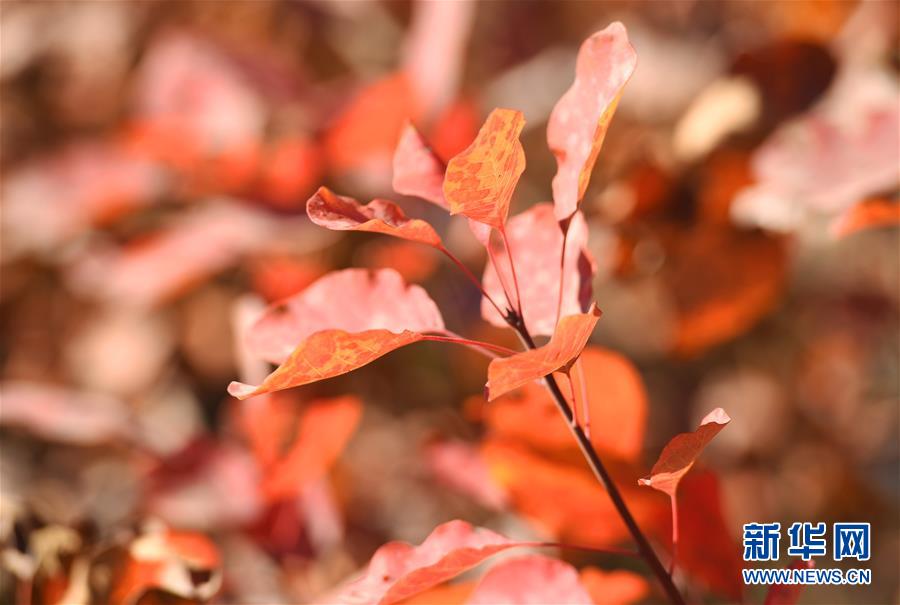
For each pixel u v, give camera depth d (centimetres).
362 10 140
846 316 132
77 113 153
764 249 92
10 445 126
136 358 133
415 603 80
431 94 104
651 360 131
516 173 70
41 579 82
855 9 111
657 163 96
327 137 104
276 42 144
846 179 88
